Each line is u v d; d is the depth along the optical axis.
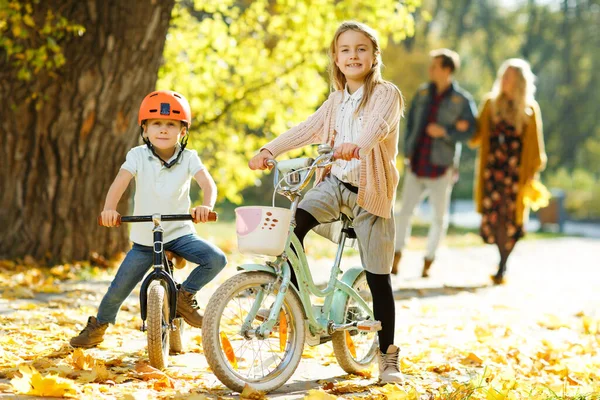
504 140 12.98
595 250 21.23
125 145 12.57
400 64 35.16
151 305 5.84
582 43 56.38
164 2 12.32
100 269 12.12
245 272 5.66
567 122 57.06
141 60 12.28
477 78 62.00
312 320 5.93
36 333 7.40
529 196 13.02
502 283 13.08
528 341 8.21
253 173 17.23
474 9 55.47
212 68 15.98
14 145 12.15
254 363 6.04
